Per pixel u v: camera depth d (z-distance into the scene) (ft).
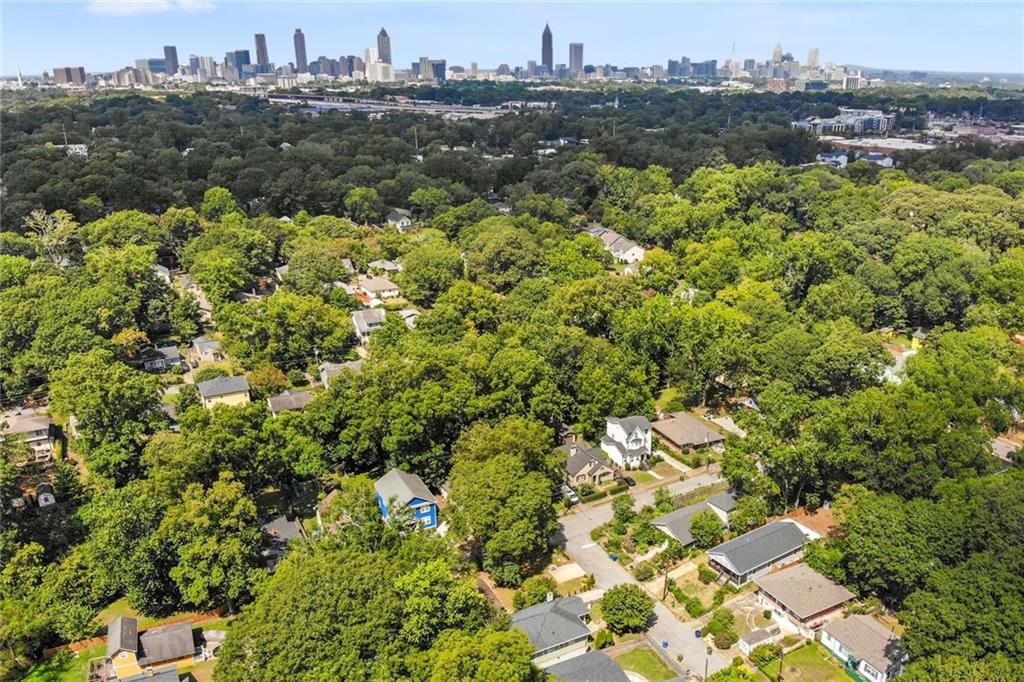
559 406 286.66
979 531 185.47
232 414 237.04
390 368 268.62
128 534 199.31
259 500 252.42
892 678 171.63
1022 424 286.66
